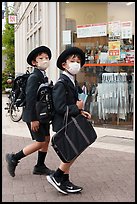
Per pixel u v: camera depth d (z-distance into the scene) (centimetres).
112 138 854
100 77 979
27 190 505
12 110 1191
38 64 555
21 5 1989
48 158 680
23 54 1947
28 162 657
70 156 462
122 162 652
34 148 554
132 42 912
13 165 560
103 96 974
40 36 1259
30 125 557
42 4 1122
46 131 560
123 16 925
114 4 940
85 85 1000
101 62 976
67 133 462
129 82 923
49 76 1059
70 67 483
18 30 2302
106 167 621
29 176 572
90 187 517
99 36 978
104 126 973
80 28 1016
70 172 592
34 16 1436
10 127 1066
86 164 641
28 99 539
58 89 472
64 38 1051
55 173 489
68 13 1040
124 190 504
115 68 950
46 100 482
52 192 496
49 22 1073
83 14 1006
